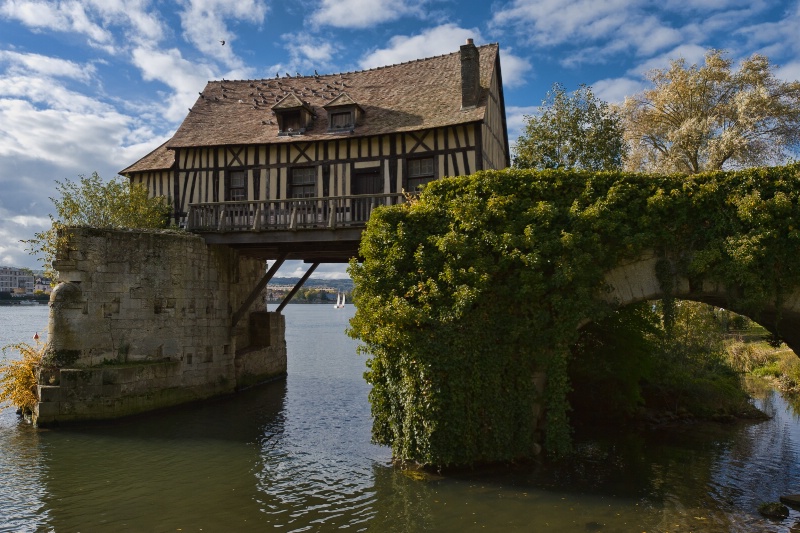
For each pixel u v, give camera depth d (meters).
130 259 13.07
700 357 14.50
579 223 9.01
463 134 13.83
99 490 8.23
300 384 18.28
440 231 9.33
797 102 21.03
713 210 8.95
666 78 23.67
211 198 15.84
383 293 9.13
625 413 12.55
